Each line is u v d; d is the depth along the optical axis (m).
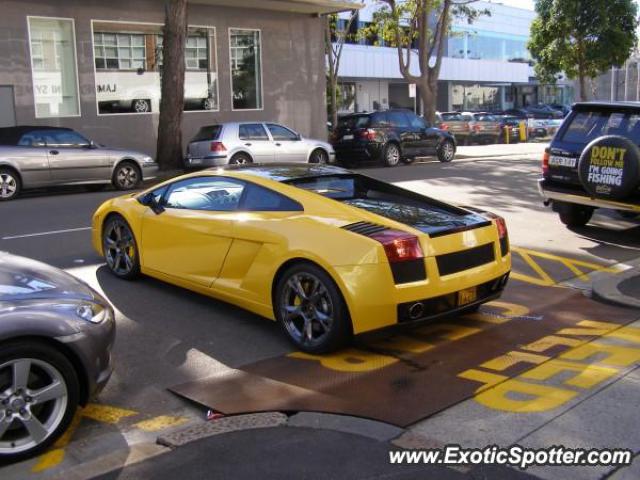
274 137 18.14
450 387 4.65
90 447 3.93
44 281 4.12
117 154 15.71
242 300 5.79
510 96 55.94
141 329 5.90
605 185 8.73
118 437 4.05
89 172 15.21
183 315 6.25
